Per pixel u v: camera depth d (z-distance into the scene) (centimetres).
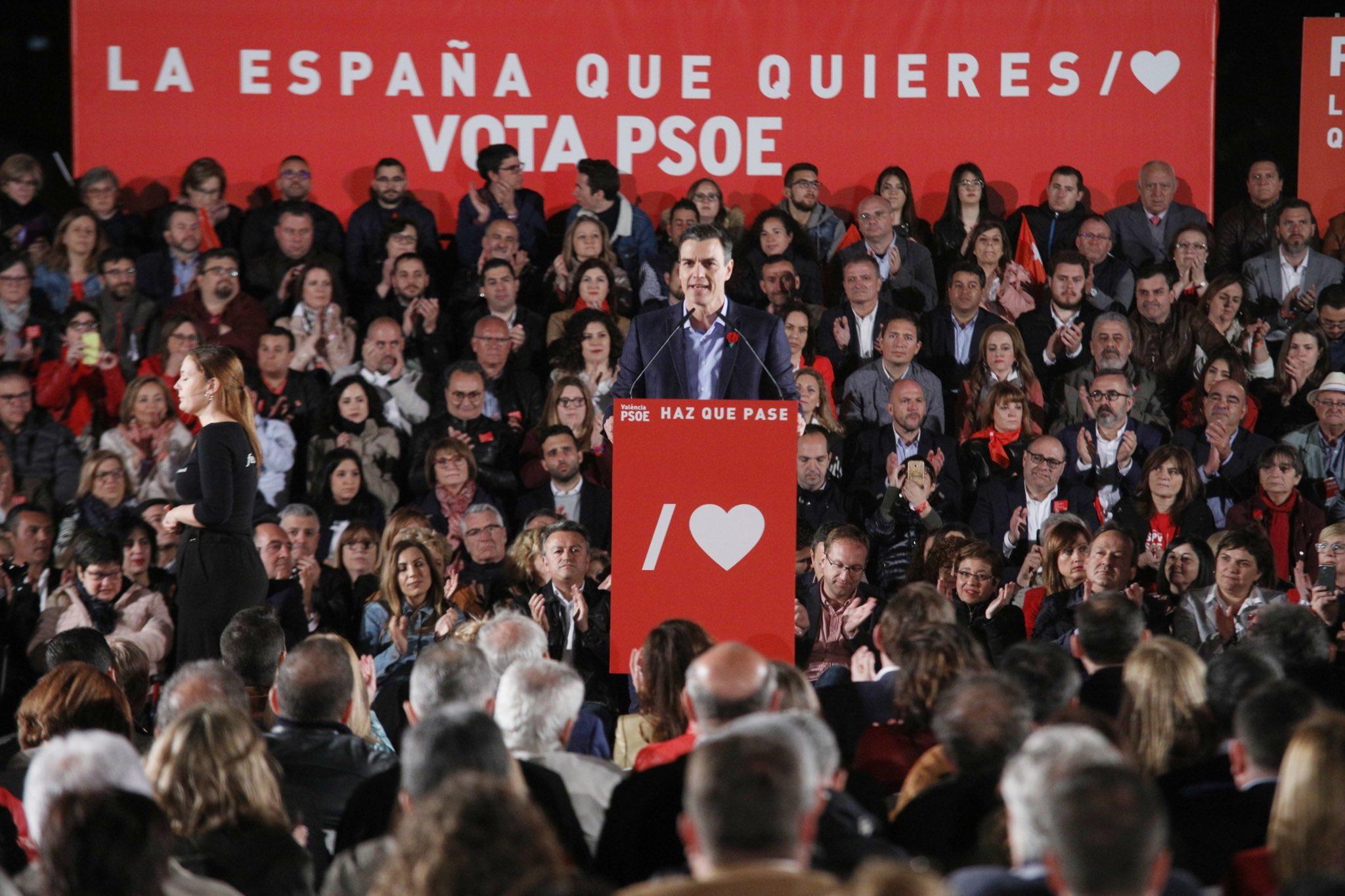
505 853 733
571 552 2203
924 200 2952
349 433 2791
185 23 2886
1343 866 896
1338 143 2945
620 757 1662
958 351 2903
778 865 766
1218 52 2969
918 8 2922
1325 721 934
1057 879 760
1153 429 2862
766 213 2900
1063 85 2925
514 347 2880
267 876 1013
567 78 2934
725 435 1596
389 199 2888
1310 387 2891
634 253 2925
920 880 612
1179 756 1259
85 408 2820
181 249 2853
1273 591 2361
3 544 2566
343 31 2911
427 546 2339
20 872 1238
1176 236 2912
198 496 1947
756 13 2930
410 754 959
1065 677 1288
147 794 902
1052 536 2506
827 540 2373
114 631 2428
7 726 2400
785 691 1220
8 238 2866
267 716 1586
